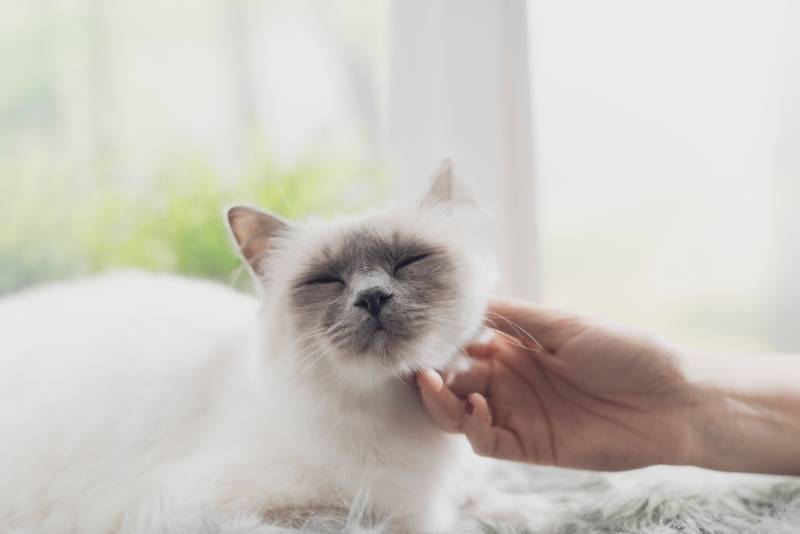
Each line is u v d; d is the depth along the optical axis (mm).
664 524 526
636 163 794
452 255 569
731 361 589
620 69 781
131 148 997
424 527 549
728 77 769
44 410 578
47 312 639
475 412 552
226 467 536
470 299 561
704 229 797
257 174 879
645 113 786
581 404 581
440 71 807
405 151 834
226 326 627
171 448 570
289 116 1008
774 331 788
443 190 605
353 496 533
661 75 778
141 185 932
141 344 606
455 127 793
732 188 787
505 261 784
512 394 594
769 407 568
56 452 566
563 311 583
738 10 761
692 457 569
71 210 922
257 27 1005
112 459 565
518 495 607
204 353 605
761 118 769
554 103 786
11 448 568
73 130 1007
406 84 829
